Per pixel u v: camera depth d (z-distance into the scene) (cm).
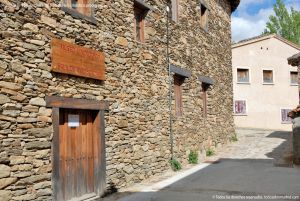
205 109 1387
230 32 1723
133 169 857
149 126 939
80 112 730
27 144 585
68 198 680
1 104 549
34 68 607
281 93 2458
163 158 1002
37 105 608
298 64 1284
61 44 659
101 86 765
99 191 744
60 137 673
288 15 3031
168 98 1048
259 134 1858
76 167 707
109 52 796
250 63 2417
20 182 568
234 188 802
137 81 895
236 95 2377
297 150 1099
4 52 559
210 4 1462
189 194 753
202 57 1335
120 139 817
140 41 956
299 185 812
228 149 1456
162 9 1055
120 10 846
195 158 1177
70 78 683
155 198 724
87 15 751
